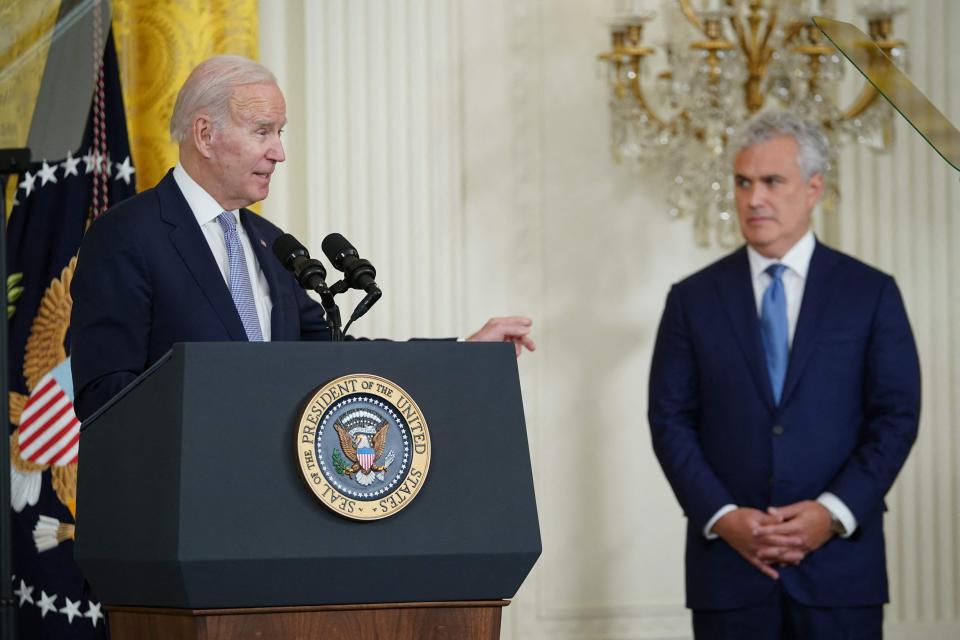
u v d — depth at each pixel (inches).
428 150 379.9
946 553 412.2
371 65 375.6
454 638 151.9
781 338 305.1
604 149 406.0
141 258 207.9
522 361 400.5
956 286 415.8
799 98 365.4
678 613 408.2
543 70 402.0
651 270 409.1
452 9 384.5
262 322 223.9
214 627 143.3
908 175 415.2
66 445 309.1
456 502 150.0
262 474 143.9
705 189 370.9
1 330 161.6
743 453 299.0
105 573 154.3
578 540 403.9
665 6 356.5
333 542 144.2
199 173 219.6
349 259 187.3
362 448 146.4
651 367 320.2
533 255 400.5
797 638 288.2
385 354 151.9
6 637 159.2
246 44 347.9
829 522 286.4
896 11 343.0
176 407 144.4
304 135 374.0
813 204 309.6
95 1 205.9
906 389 296.2
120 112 319.6
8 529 159.9
